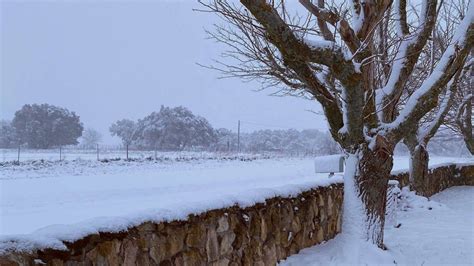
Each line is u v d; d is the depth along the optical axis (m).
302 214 6.38
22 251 2.80
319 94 5.95
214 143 55.91
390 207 9.09
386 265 5.70
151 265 3.88
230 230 4.87
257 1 4.61
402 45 6.40
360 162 6.13
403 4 6.59
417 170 12.88
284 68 6.52
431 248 6.91
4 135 50.59
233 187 16.53
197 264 4.39
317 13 5.66
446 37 9.98
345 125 6.12
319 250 6.38
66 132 51.81
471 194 14.82
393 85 6.37
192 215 4.38
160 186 16.30
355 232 6.04
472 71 15.95
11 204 11.80
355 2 6.14
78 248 3.19
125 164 24.28
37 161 22.89
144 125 53.03
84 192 14.24
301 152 48.16
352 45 5.56
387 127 6.16
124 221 3.69
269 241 5.53
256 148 54.06
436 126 12.81
